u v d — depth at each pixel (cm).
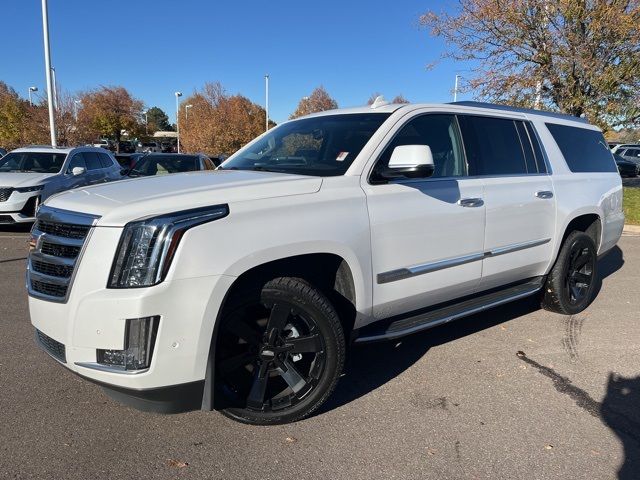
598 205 536
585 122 572
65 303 272
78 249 271
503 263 438
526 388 379
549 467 286
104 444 301
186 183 318
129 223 262
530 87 1413
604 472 282
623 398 365
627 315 547
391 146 365
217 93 4259
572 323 518
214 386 287
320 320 310
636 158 3056
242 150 444
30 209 1019
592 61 1309
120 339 260
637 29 1246
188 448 299
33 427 316
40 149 1197
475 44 1448
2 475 270
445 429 323
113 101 4922
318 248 308
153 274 259
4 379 377
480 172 423
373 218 337
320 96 4575
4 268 711
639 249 941
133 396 273
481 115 441
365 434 317
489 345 459
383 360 426
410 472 281
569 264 518
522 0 1311
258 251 284
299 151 386
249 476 276
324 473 279
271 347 306
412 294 369
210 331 273
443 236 382
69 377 382
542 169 485
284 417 316
